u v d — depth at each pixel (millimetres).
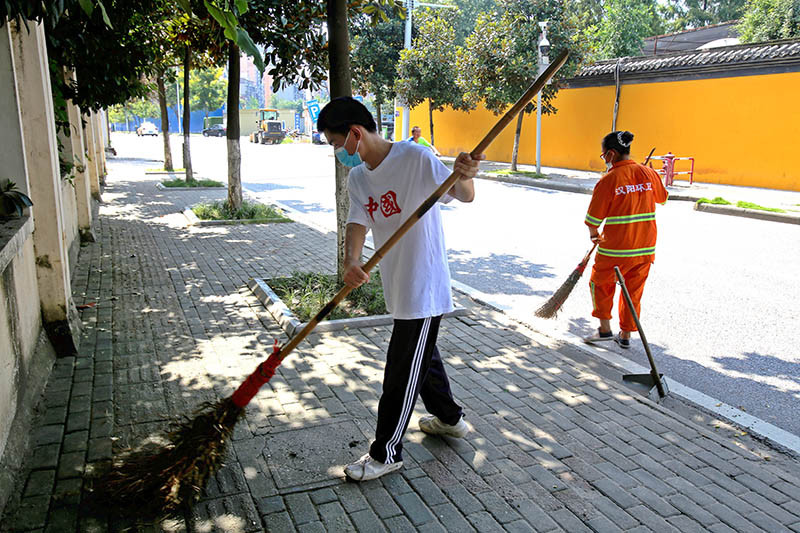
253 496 2900
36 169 4273
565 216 12039
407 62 21047
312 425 3580
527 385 4230
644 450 3420
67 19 6301
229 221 10609
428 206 2707
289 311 5488
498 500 2924
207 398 3898
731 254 8680
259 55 3121
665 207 13406
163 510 2748
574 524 2768
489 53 18172
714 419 3998
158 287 6516
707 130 17297
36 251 4336
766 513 2896
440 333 5258
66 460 3121
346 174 6141
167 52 15234
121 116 70125
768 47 15914
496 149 25125
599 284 5102
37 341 4164
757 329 5680
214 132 63438
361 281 2795
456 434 3422
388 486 3012
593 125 20625
